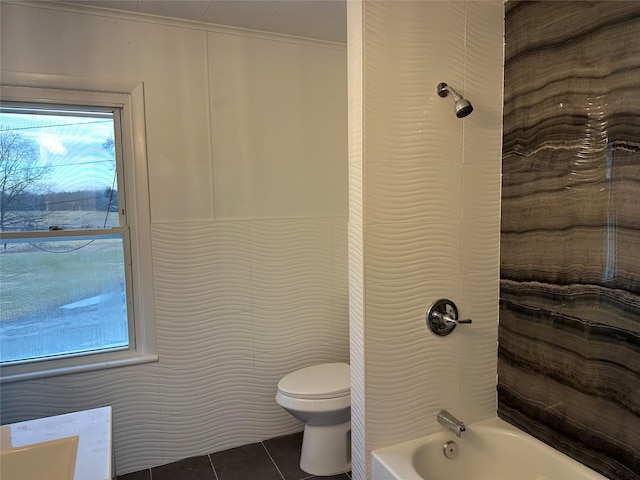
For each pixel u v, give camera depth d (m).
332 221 2.55
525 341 1.78
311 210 2.50
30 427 1.25
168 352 2.22
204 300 2.28
